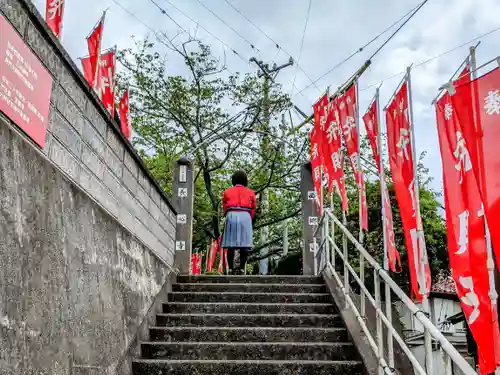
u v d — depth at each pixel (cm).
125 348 505
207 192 1688
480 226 469
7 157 300
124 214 552
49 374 336
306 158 1659
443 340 327
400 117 570
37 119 347
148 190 657
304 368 508
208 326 618
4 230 290
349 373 506
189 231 848
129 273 544
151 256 646
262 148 1667
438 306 1360
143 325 573
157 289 659
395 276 1233
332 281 713
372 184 1360
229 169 1708
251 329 582
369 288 1230
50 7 553
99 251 455
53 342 345
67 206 389
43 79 359
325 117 809
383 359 443
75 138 420
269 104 1656
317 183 875
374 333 548
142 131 1634
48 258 347
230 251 863
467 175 474
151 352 546
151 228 666
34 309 320
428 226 1202
